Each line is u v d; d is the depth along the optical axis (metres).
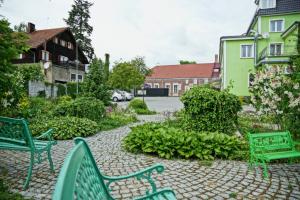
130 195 4.03
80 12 51.97
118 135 9.55
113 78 31.62
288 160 5.88
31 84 24.08
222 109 8.00
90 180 1.91
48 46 37.56
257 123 11.03
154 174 4.97
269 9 29.45
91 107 12.03
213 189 4.29
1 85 5.73
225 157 6.18
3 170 5.05
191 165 5.58
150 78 67.12
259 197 4.00
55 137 8.60
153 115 18.16
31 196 3.89
